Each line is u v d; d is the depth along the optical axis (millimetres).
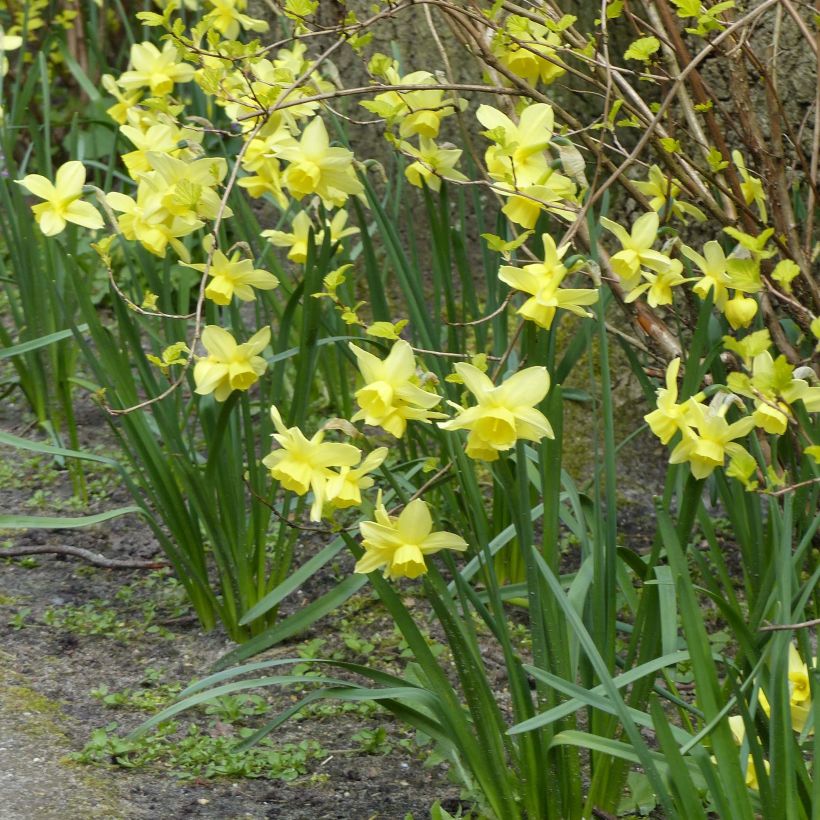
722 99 3000
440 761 2686
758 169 2785
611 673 2582
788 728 2475
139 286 3301
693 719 2746
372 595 2945
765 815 2486
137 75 2852
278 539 2863
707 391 2514
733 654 2836
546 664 2568
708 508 3090
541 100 2684
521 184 2594
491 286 2895
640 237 2590
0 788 2613
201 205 2682
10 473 3146
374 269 2855
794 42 2971
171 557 2859
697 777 2576
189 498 2846
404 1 2674
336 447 2561
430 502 2930
